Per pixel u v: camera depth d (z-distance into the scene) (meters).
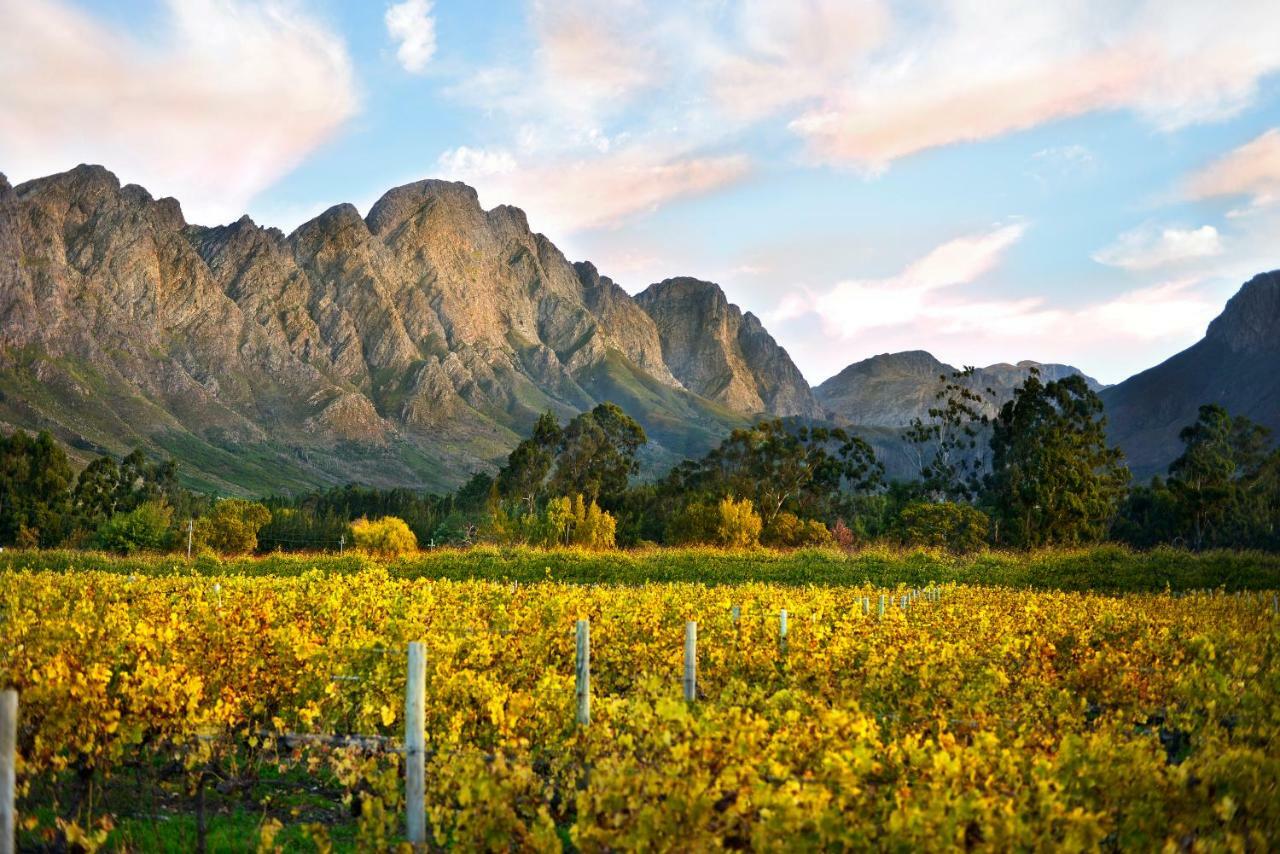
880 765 5.98
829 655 11.62
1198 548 76.38
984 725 8.02
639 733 6.97
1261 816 6.00
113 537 62.56
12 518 83.12
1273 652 13.44
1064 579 37.81
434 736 8.37
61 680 7.70
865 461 93.19
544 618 14.70
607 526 62.19
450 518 86.62
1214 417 103.81
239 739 9.51
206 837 7.90
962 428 108.75
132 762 8.30
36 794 8.31
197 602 14.85
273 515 98.50
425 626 12.91
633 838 5.33
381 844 6.68
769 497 79.00
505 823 6.25
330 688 9.34
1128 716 9.74
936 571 39.69
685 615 15.59
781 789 5.28
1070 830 5.17
